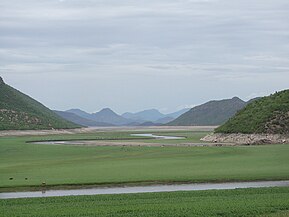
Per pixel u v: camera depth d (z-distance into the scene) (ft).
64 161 212.43
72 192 128.57
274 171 161.58
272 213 92.02
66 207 100.94
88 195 117.70
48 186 136.98
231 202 103.35
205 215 90.63
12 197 121.19
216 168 172.04
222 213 92.32
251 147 267.18
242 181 144.05
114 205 102.47
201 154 232.12
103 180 144.25
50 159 224.33
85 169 175.22
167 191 124.88
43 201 109.70
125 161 205.67
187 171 163.43
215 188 131.64
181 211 94.32
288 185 135.74
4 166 192.34
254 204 100.48
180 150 257.55
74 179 146.82
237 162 192.34
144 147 285.64
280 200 105.29
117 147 289.33
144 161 203.41
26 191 131.34
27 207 101.55
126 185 138.62
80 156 237.25
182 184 140.05
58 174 160.45
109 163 197.98
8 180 146.61
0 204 106.32
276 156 214.69
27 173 164.66
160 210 95.50
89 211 95.61
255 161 195.42
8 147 298.97
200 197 111.75
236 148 262.26
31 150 276.21
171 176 150.82
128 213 93.30
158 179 145.28
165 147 282.56
